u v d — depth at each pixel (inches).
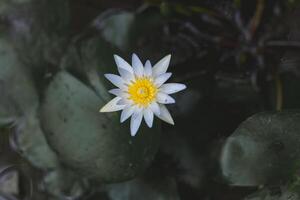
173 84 37.0
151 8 45.7
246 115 42.9
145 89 36.8
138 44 44.3
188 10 45.4
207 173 42.4
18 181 43.3
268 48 44.3
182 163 42.8
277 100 42.4
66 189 42.2
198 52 45.3
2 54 41.8
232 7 45.2
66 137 39.6
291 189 36.9
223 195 42.1
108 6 45.5
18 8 42.4
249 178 37.5
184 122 43.4
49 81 40.8
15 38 42.0
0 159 43.5
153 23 45.3
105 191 42.0
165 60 37.1
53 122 39.9
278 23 44.2
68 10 42.8
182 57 45.1
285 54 43.8
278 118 37.6
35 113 41.7
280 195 37.0
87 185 42.1
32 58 41.8
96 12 45.2
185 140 43.2
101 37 42.3
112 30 44.4
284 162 37.2
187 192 42.4
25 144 42.1
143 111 36.9
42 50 41.8
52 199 42.4
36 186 42.9
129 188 41.8
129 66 37.3
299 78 42.6
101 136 39.1
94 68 40.3
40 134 41.7
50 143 39.9
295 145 37.0
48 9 42.4
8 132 42.8
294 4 43.1
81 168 39.5
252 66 44.4
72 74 40.3
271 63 44.1
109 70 40.2
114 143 39.1
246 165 37.6
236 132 37.9
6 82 41.8
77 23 44.6
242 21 45.1
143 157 39.2
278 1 44.1
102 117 39.2
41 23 42.2
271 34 44.3
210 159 42.5
